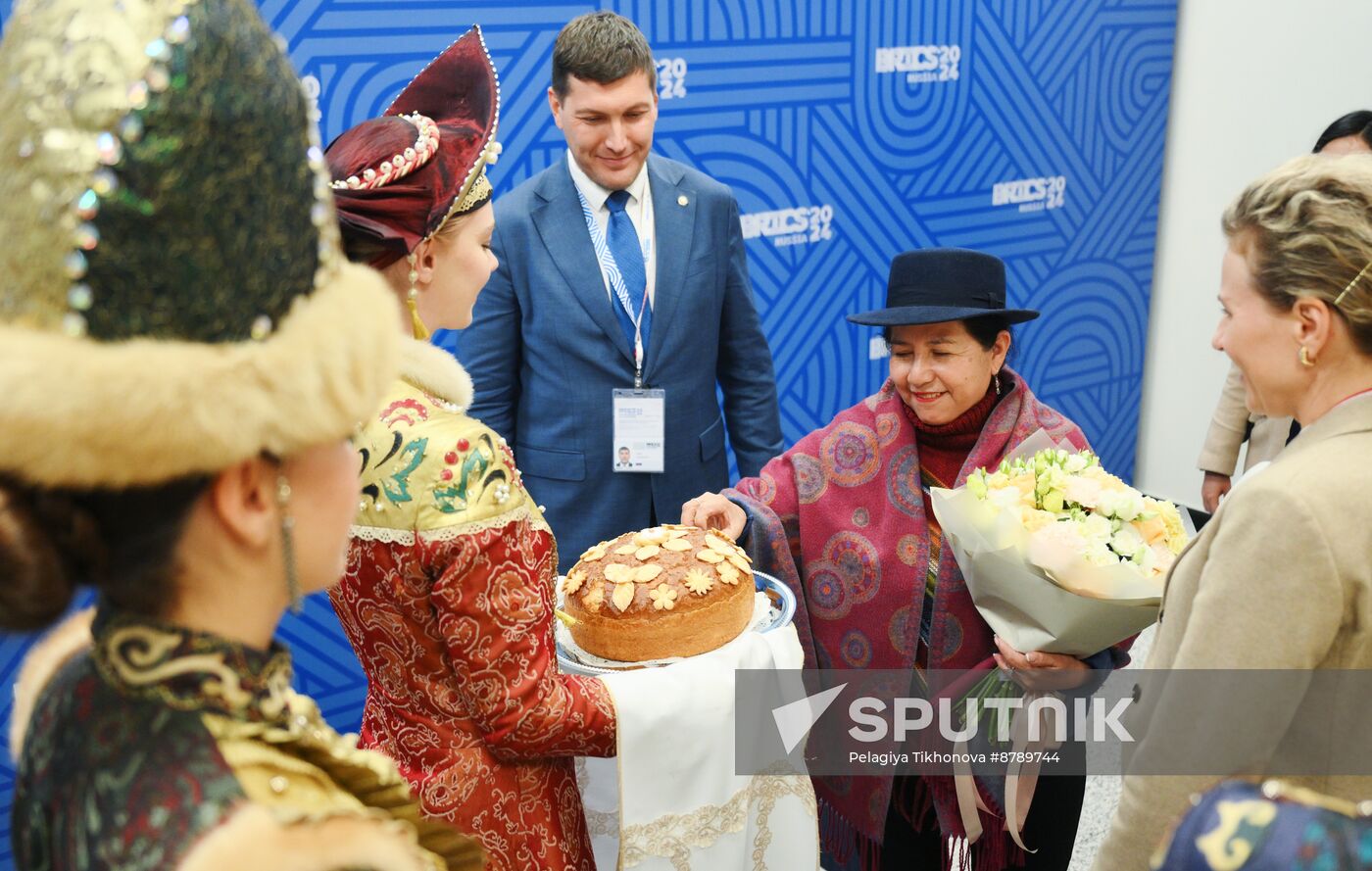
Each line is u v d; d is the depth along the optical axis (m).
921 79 3.56
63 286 0.53
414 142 1.15
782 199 3.41
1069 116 3.94
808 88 3.35
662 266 2.53
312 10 2.55
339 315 0.62
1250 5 3.86
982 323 1.61
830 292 3.61
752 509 1.70
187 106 0.54
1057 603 1.42
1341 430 1.06
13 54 0.55
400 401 1.15
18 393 0.51
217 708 0.63
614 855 1.54
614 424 2.54
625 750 1.27
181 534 0.61
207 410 0.55
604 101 2.34
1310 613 1.03
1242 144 3.98
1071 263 4.14
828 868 2.12
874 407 1.75
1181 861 0.58
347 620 1.24
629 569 1.45
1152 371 4.48
